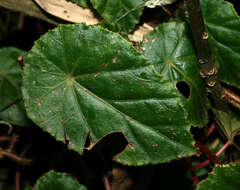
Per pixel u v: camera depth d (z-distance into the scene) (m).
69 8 0.44
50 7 0.44
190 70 0.42
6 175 0.62
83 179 0.52
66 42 0.40
